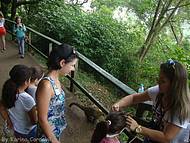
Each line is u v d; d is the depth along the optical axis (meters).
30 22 12.81
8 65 7.85
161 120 2.12
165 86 2.01
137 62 11.88
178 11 16.33
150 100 2.38
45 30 11.24
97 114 4.52
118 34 12.53
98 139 2.25
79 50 10.91
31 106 2.56
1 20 9.34
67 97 5.51
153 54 14.77
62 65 2.27
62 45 2.28
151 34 14.83
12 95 2.50
